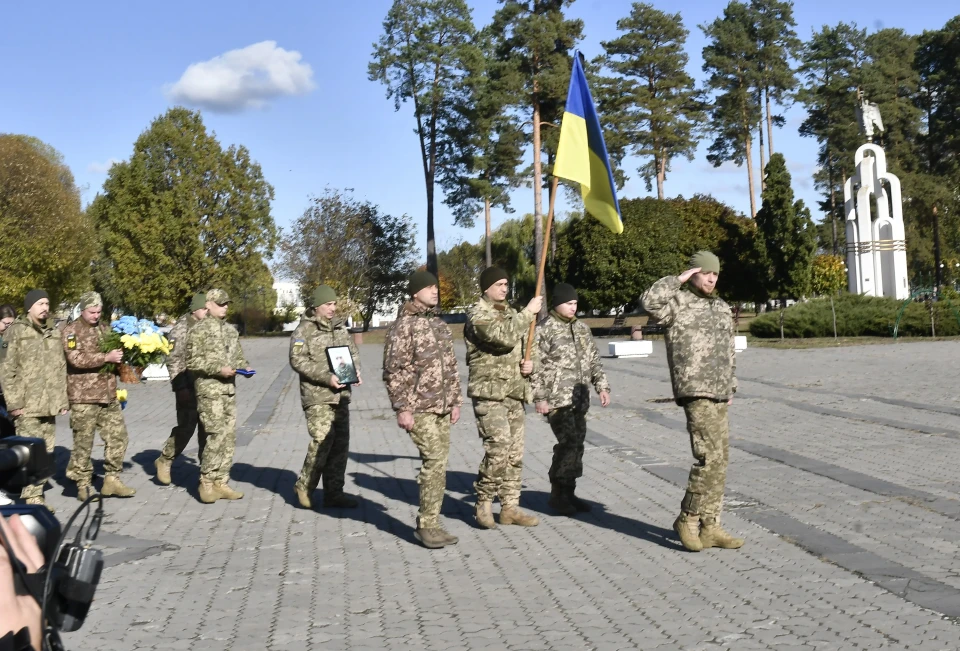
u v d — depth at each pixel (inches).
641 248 1950.1
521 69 2005.4
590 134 340.8
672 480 392.5
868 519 308.8
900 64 2920.8
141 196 2383.1
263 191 2475.4
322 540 312.3
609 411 628.4
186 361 381.7
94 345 389.1
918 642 199.2
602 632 213.6
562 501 339.0
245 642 214.8
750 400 664.4
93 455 511.5
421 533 297.3
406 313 298.2
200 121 2429.9
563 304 335.0
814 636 205.5
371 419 648.4
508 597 243.0
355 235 2337.6
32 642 108.7
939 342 1278.3
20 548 114.8
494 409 315.3
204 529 332.5
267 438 570.6
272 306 2723.9
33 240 1537.9
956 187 2746.1
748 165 2738.7
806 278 2116.1
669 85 2556.6
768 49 2615.7
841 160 2888.8
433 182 2506.2
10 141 1561.3
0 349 406.6
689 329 275.3
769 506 332.2
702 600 234.2
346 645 211.0
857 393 679.7
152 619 232.8
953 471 381.4
